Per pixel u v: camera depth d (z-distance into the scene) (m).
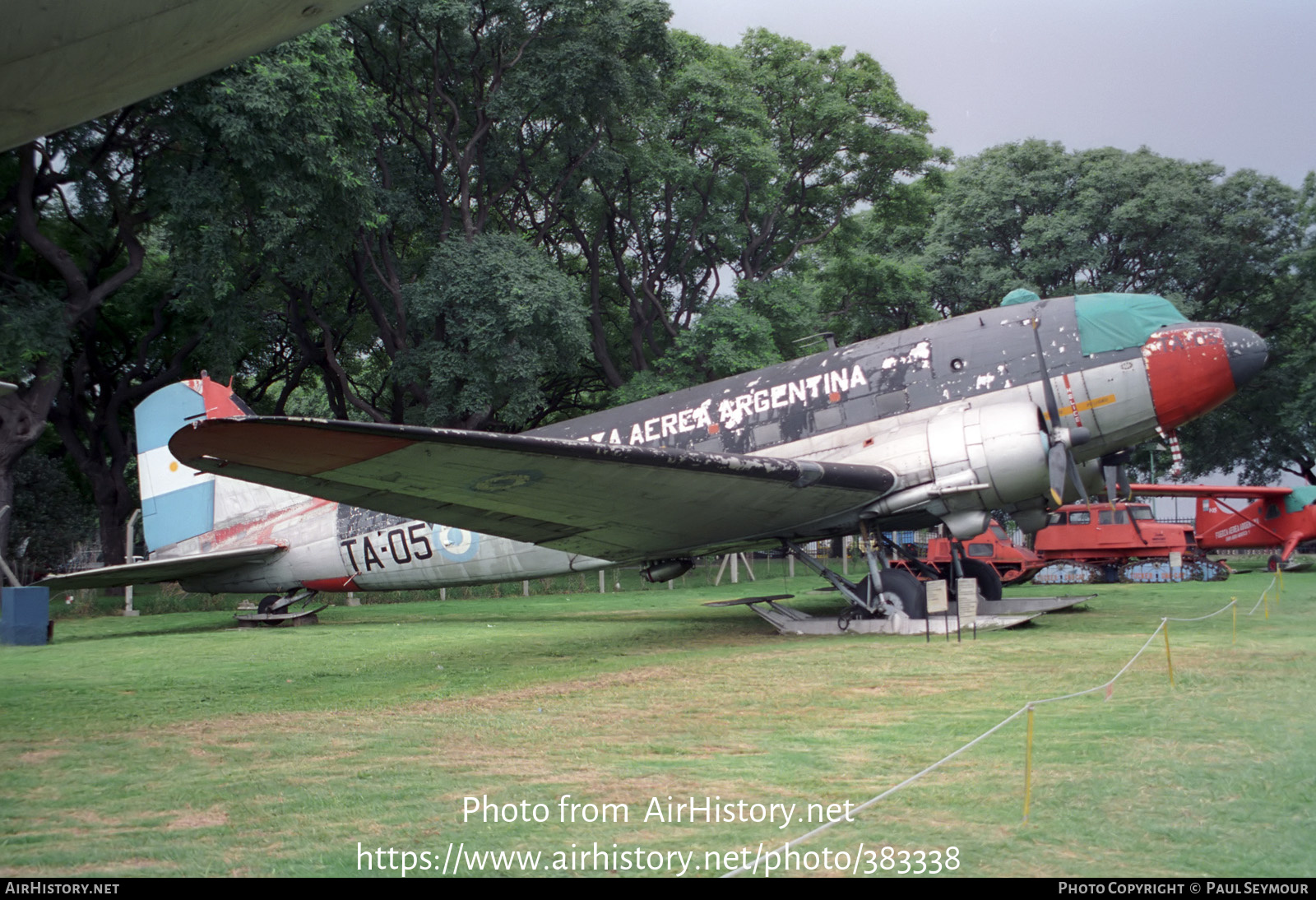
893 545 12.87
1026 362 11.34
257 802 4.62
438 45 23.23
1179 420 11.31
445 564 14.77
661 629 13.26
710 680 8.01
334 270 23.39
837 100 28.36
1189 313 30.47
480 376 22.33
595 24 23.83
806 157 29.88
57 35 4.96
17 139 5.91
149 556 16.77
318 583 15.95
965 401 11.41
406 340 24.30
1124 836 3.62
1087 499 11.82
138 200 21.08
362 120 20.66
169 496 16.78
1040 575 21.95
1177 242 31.09
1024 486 10.48
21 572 24.25
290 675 9.56
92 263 22.69
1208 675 7.15
